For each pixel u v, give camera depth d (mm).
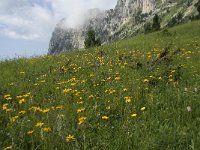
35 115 7242
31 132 6090
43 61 15273
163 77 10062
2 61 15758
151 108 7617
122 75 10820
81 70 12180
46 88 9898
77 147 5840
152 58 13508
